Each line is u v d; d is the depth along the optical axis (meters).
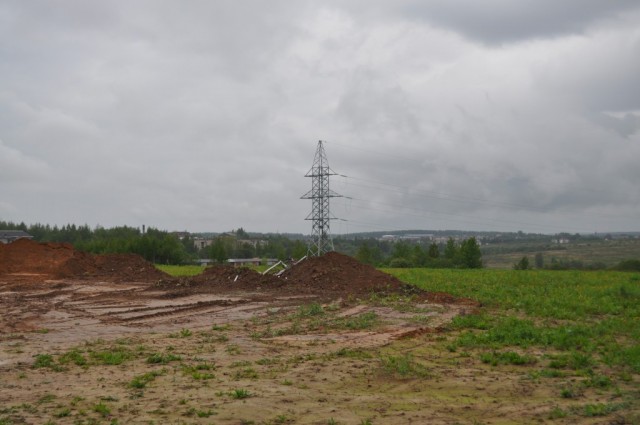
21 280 38.59
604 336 17.75
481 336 17.56
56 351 15.78
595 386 11.85
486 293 31.61
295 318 23.09
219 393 11.05
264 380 12.30
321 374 12.98
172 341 17.67
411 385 12.09
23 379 12.35
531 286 36.06
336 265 37.50
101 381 12.15
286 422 9.34
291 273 38.50
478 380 12.48
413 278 45.09
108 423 9.19
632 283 39.06
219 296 31.45
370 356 15.22
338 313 24.69
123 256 44.94
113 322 21.97
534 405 10.50
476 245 76.81
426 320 22.34
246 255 120.06
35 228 132.25
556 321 21.64
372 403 10.59
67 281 38.81
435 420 9.54
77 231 134.75
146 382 12.02
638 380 12.38
